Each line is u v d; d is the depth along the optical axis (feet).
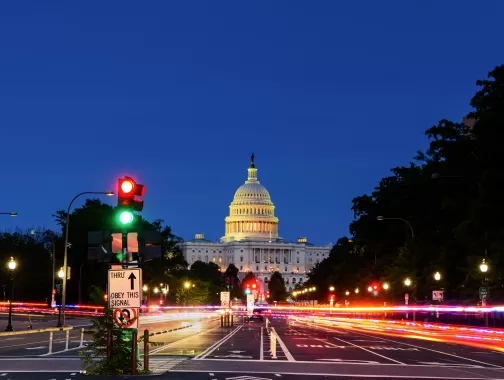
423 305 296.30
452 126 301.22
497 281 242.17
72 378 76.07
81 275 410.93
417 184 364.17
